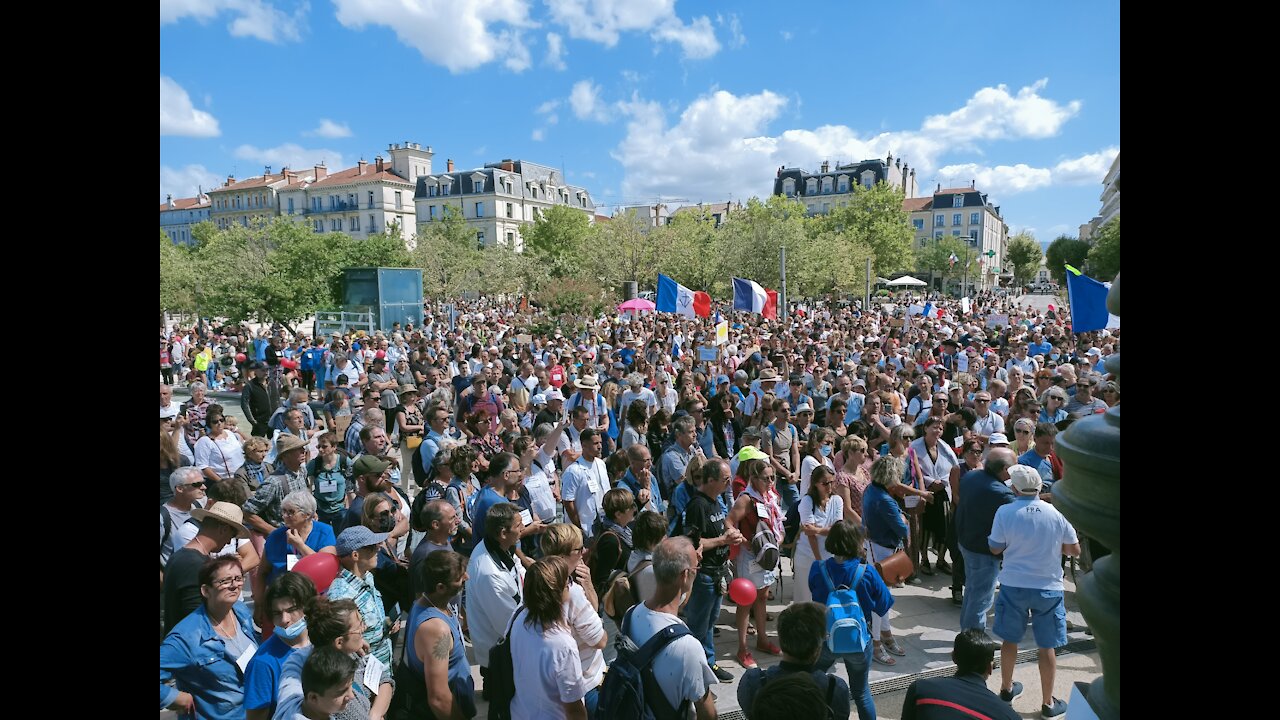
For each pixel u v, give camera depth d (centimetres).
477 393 905
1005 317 2469
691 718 301
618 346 1633
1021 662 529
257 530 492
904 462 657
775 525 523
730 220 4303
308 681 274
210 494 409
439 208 8738
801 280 3866
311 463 607
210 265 2678
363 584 379
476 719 445
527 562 493
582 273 3541
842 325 2478
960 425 761
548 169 9650
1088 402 804
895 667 511
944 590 660
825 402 1018
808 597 542
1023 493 450
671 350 1622
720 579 477
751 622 596
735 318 2802
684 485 510
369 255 3694
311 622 286
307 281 2466
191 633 323
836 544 403
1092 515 104
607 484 604
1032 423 670
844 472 630
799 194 10106
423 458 688
